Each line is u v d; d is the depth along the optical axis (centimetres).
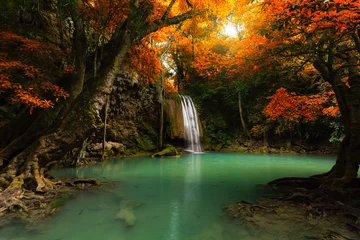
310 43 459
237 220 405
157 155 1502
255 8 965
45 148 550
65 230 368
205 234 355
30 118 633
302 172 959
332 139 1466
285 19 433
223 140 2052
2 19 758
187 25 1383
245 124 2069
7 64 493
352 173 541
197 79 2386
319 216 411
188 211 463
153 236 351
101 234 356
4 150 559
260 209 452
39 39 797
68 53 756
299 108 799
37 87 568
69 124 569
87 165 1096
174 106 1850
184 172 944
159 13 917
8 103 769
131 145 1590
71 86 653
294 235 341
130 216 424
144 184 712
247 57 695
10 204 426
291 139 1898
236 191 625
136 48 920
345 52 604
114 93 1398
